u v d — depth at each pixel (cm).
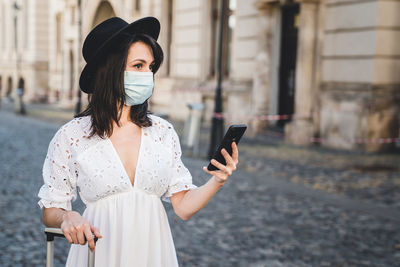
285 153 1024
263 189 699
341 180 763
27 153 1020
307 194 671
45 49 3005
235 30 1456
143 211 178
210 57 1634
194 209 183
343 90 1101
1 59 3453
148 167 178
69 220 161
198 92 1600
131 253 174
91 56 179
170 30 1858
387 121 1056
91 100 178
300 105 1173
